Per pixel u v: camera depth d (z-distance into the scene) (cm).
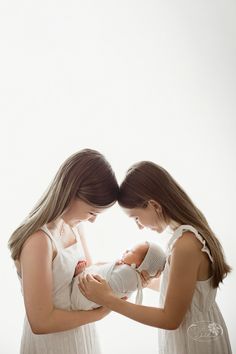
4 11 210
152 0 213
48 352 145
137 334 215
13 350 207
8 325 212
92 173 135
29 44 213
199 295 140
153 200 139
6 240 216
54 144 217
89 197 134
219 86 219
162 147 222
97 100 218
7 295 215
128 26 215
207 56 217
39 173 217
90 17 213
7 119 214
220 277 141
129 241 221
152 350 209
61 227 146
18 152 216
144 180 139
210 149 223
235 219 226
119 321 217
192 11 214
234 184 225
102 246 221
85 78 217
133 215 145
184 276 133
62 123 217
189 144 223
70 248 147
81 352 148
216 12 214
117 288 146
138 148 221
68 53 215
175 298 132
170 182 142
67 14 213
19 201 216
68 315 136
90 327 155
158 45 217
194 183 225
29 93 215
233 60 217
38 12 212
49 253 132
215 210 226
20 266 140
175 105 220
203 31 216
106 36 215
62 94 217
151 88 219
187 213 140
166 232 153
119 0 213
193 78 219
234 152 223
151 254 151
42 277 129
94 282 137
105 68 217
